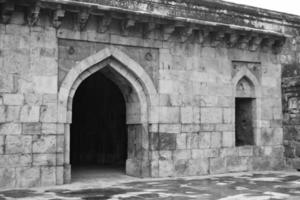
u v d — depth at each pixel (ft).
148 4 41.88
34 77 35.76
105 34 39.09
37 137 35.53
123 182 38.11
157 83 41.98
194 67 44.14
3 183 34.04
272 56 50.44
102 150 58.18
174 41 43.04
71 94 37.86
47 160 35.81
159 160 41.42
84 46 38.27
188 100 43.52
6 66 34.71
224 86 46.11
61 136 36.63
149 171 41.06
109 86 56.54
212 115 44.98
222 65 46.11
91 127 59.77
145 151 41.24
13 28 35.12
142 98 41.55
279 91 50.70
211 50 45.42
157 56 42.16
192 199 29.01
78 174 43.93
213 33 44.70
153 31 41.55
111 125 56.70
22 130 34.96
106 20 38.01
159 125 41.68
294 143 48.85
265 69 49.65
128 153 43.62
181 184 36.73
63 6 35.60
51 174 35.88
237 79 47.34
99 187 35.04
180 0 43.93
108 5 39.24
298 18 53.98
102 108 58.13
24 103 35.22
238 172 46.09
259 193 31.60
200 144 43.91
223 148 45.44
